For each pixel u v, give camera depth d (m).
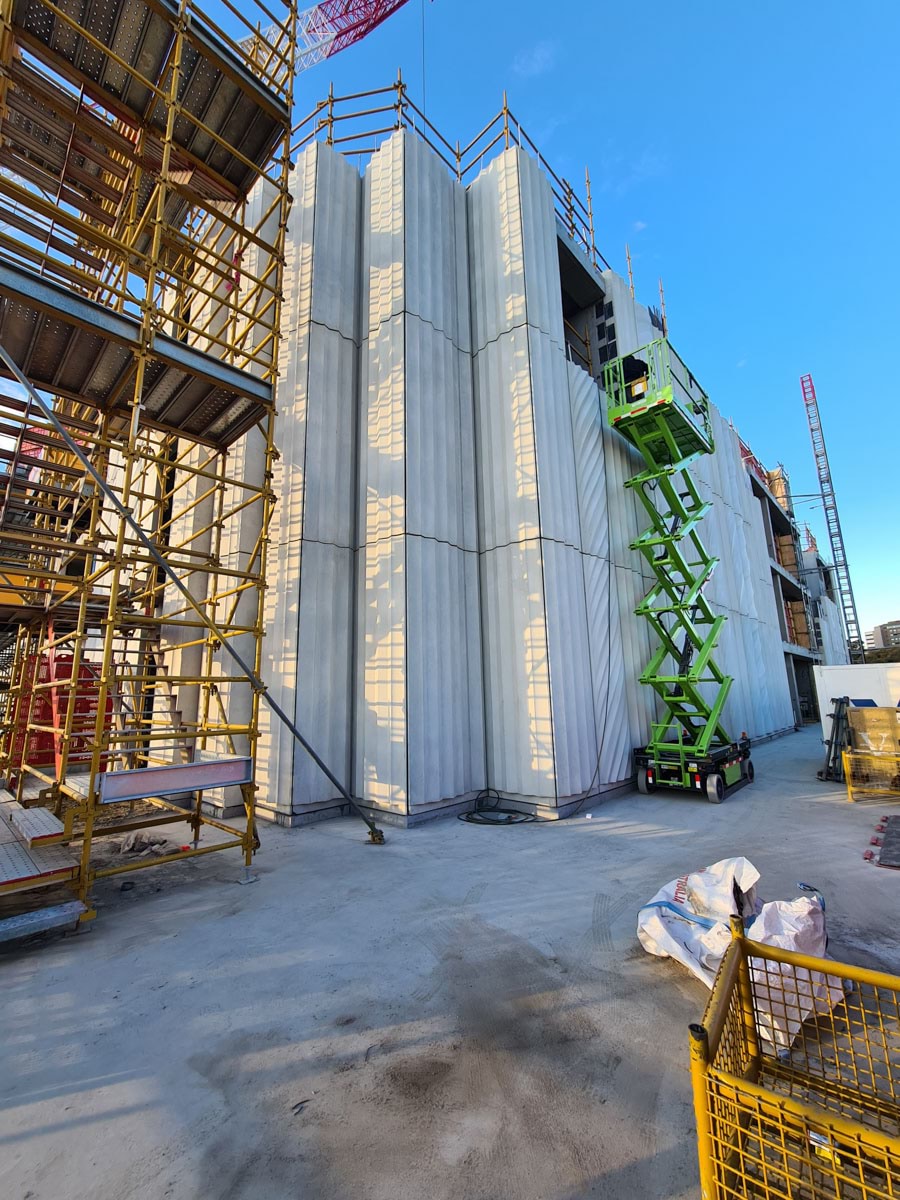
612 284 14.55
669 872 5.67
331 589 8.81
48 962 3.79
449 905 4.81
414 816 7.76
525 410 9.39
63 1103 2.46
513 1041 2.94
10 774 8.18
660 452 12.76
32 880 4.25
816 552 41.03
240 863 6.02
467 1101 2.50
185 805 8.88
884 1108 2.26
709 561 11.86
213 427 6.79
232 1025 3.07
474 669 9.23
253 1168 2.12
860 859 6.09
